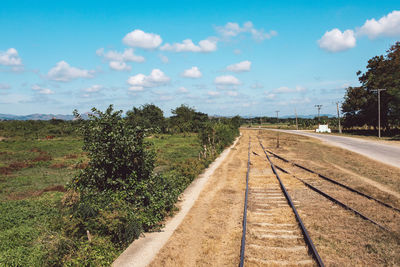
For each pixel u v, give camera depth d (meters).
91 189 9.43
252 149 35.28
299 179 16.36
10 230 9.95
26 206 13.20
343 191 13.55
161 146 39.75
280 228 9.23
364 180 16.11
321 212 10.58
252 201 12.27
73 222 8.65
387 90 50.53
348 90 64.44
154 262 7.35
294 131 84.56
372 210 10.60
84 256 7.30
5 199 14.80
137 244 8.43
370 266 6.79
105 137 9.17
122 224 8.63
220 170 20.53
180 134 65.25
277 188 14.52
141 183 9.66
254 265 6.95
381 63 56.00
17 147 41.41
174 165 22.28
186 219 10.46
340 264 6.89
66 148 40.22
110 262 7.45
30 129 68.81
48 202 13.67
